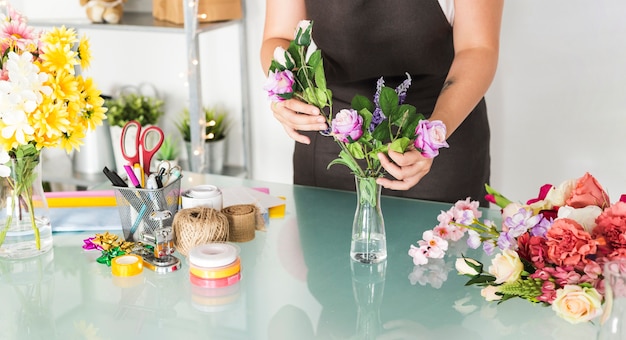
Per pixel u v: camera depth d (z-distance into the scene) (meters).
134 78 3.46
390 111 1.43
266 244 1.74
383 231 1.65
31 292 1.54
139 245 1.72
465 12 1.95
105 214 1.90
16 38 1.58
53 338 1.37
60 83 1.59
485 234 1.72
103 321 1.42
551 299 1.36
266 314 1.44
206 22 3.06
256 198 1.95
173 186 1.73
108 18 3.10
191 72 2.97
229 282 1.55
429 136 1.41
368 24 2.13
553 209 1.49
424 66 2.17
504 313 1.44
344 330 1.38
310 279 1.58
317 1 2.15
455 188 2.22
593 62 2.90
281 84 1.50
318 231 1.81
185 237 1.66
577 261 1.32
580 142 2.99
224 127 3.36
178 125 3.40
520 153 3.07
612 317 1.13
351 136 1.45
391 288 1.54
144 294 1.53
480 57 1.91
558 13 2.89
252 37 3.24
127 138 3.25
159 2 3.13
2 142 1.56
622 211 1.34
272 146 3.36
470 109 1.85
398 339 1.35
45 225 1.70
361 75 2.22
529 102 3.01
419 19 2.10
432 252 1.61
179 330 1.39
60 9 3.48
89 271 1.63
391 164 1.51
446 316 1.43
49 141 1.60
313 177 2.30
